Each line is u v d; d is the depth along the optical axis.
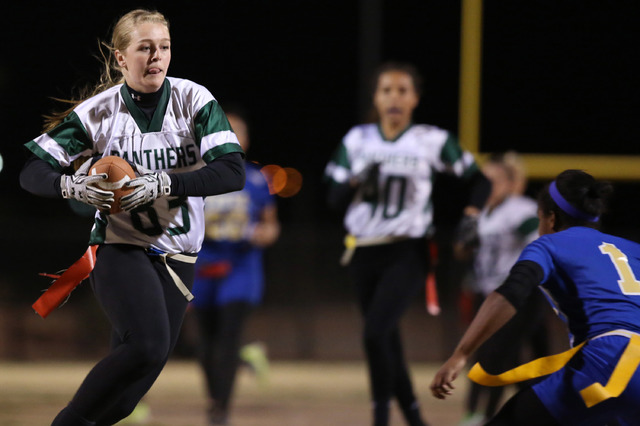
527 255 11.46
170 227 11.91
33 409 22.66
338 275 41.28
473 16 32.28
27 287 39.88
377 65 36.97
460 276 35.00
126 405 12.10
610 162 32.38
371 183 17.70
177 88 11.74
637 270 11.73
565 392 11.02
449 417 22.11
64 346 34.66
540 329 20.78
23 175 11.51
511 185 21.17
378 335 16.94
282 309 39.25
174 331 12.10
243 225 21.16
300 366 30.97
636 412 11.02
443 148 17.88
